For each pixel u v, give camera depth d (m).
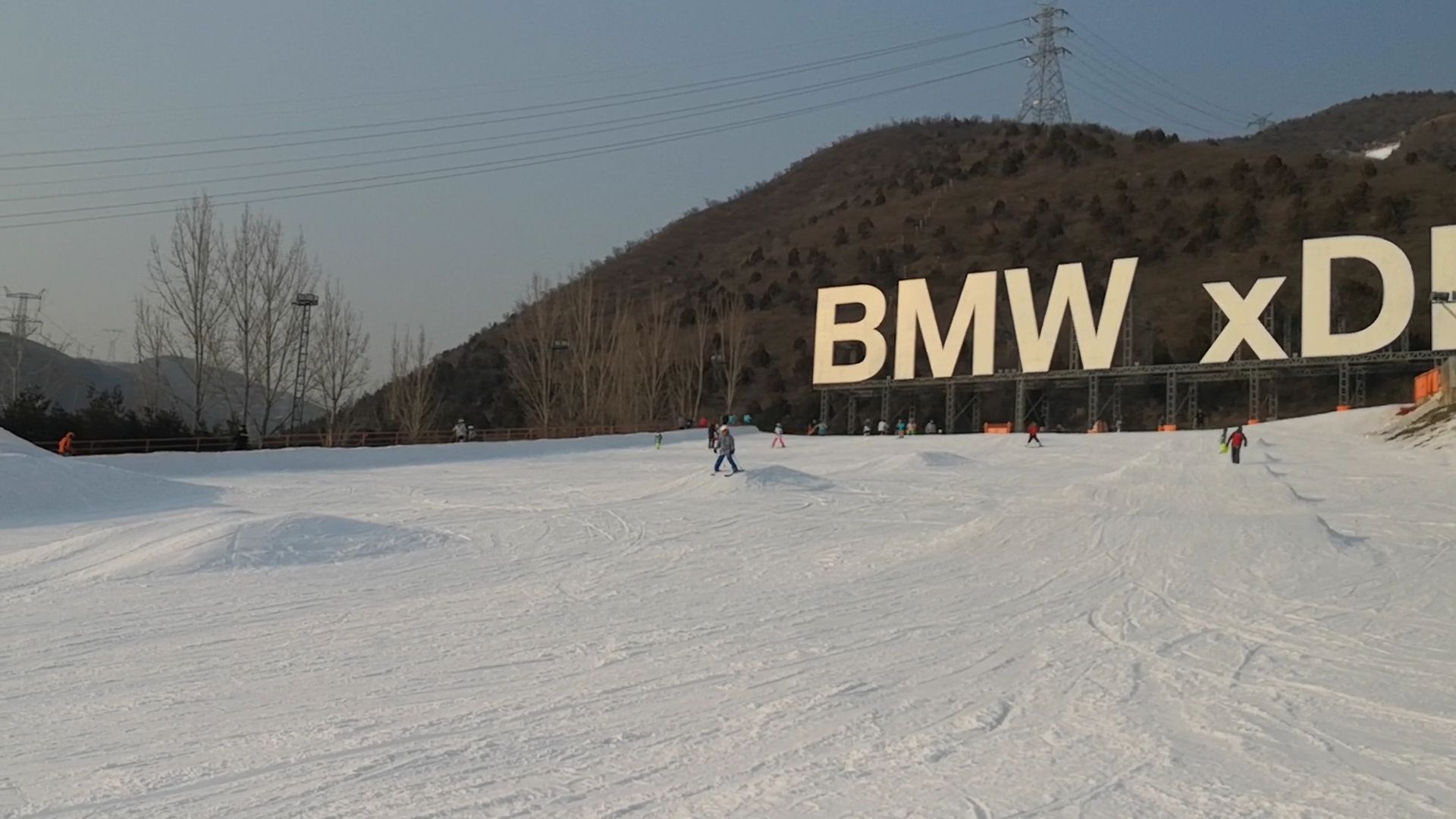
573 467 46.19
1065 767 7.16
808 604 13.93
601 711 8.71
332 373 59.72
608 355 74.88
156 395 57.84
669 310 120.38
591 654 10.94
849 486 32.91
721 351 91.81
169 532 19.41
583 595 14.82
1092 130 151.00
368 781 6.95
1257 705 8.80
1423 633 11.83
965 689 9.35
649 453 55.19
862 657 10.73
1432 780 6.90
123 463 41.47
